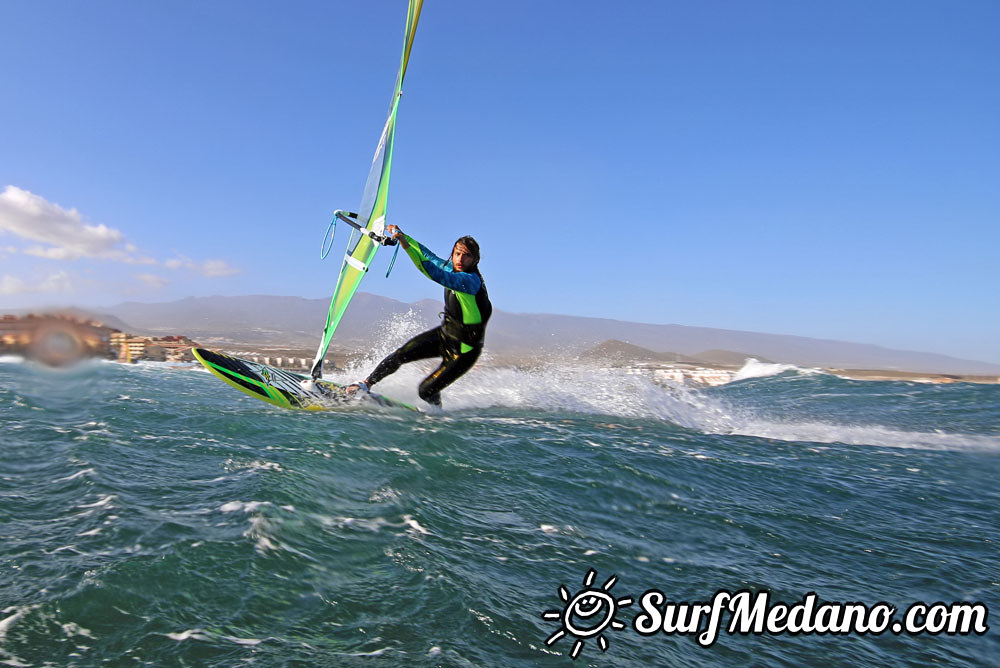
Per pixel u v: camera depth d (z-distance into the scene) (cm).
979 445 752
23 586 218
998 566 347
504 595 256
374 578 256
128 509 299
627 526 369
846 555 354
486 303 650
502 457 494
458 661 202
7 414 516
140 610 210
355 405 673
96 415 534
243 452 430
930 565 344
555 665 210
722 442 677
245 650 194
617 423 752
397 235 578
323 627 214
